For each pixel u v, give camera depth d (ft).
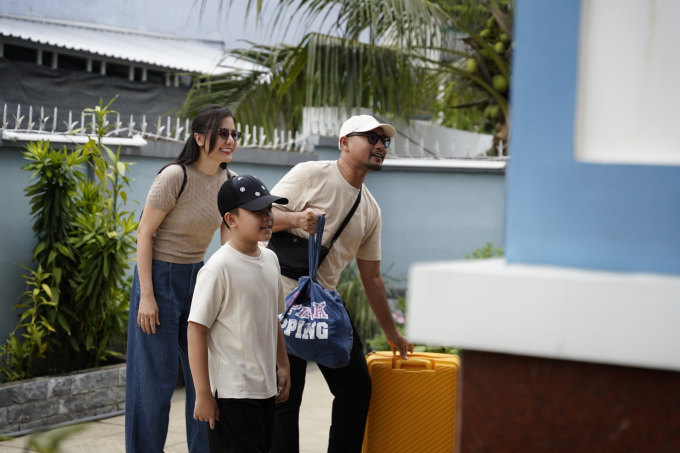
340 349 9.63
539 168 3.86
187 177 11.17
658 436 3.66
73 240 14.58
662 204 3.65
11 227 15.05
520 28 3.89
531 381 3.83
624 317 3.45
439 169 22.21
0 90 27.27
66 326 14.55
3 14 31.42
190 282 11.59
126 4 37.70
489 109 24.18
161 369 11.30
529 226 3.88
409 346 10.88
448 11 22.82
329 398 16.72
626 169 3.70
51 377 13.93
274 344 9.10
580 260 3.79
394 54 21.58
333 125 22.07
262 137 20.42
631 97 3.79
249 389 8.64
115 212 15.23
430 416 10.06
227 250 8.82
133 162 16.44
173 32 39.04
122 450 12.73
